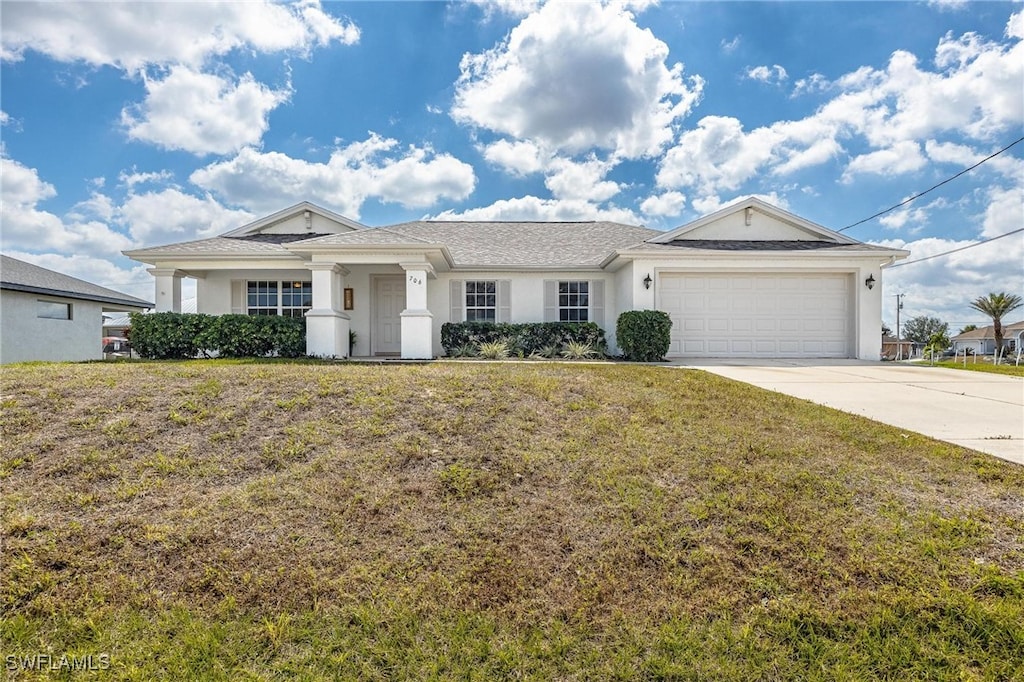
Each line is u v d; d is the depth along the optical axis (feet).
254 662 7.88
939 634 8.07
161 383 18.80
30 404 16.29
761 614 8.64
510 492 12.29
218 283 48.16
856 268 43.39
